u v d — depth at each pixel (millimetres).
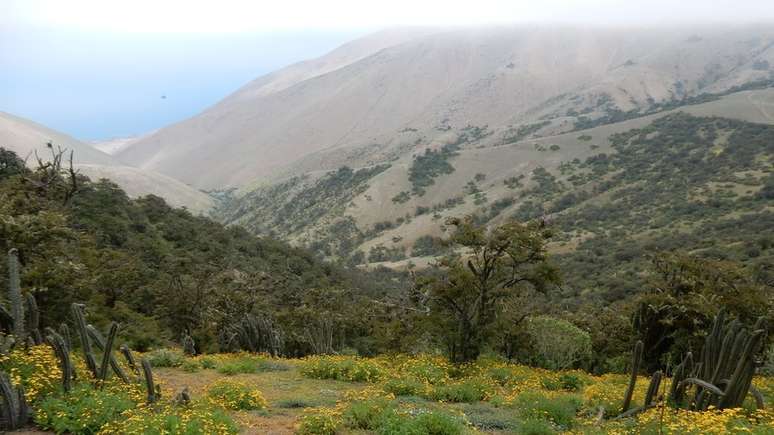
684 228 106000
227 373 18047
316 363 18594
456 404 13961
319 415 10297
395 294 84750
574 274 90562
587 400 14258
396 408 11656
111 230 57812
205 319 33344
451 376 19938
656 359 25062
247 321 27188
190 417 9016
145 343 26266
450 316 24531
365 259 171750
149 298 36938
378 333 39219
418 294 29750
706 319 22750
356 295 76688
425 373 17578
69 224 33781
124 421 8539
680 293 24484
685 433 8719
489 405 14109
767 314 21094
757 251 71000
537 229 23953
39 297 18000
